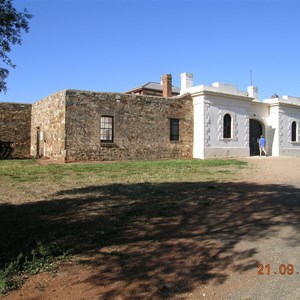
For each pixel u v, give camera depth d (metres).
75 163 19.52
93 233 6.26
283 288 4.17
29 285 4.42
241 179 12.23
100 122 21.27
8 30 7.92
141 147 22.77
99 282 4.44
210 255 5.16
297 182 11.23
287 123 30.81
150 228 6.47
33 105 27.81
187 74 27.12
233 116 26.31
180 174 13.95
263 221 6.69
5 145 27.59
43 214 7.61
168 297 4.04
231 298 3.99
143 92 36.91
